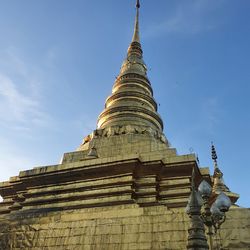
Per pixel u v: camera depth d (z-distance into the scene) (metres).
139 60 51.75
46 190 31.36
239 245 19.98
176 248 20.67
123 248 21.67
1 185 34.09
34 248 23.59
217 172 36.53
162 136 39.34
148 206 27.39
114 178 29.59
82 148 39.47
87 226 23.55
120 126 38.09
